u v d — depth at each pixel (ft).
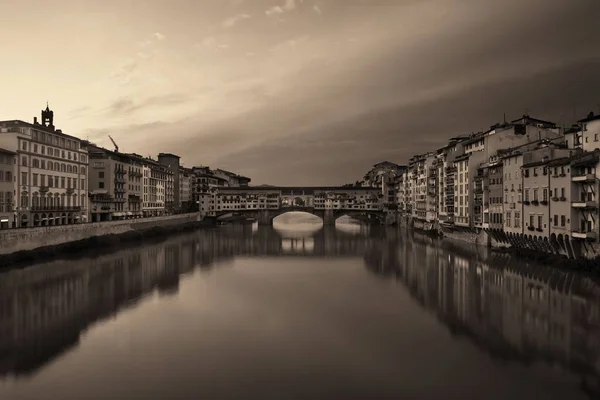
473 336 130.00
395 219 588.91
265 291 191.93
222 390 98.48
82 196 343.67
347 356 116.98
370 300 174.70
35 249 255.91
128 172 441.68
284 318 150.82
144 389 99.09
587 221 198.08
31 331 136.05
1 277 207.10
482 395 95.35
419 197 474.08
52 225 279.08
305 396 95.86
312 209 601.62
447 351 119.44
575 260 202.18
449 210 361.51
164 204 562.25
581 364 108.99
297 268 253.85
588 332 128.67
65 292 184.24
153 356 117.19
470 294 177.68
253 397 95.40
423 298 175.52
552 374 104.22
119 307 163.53
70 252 284.82
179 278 220.02
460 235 346.95
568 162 205.87
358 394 96.43
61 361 113.91
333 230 515.91
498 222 278.46
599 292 168.55
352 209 614.34
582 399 92.99
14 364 112.16
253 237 433.07
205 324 143.95
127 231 379.35
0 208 252.21
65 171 319.27
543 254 225.15
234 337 131.64
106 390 98.63
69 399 94.84
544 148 241.55
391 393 96.78
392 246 347.97
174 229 466.70
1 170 253.44
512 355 115.34
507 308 155.53
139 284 203.21
